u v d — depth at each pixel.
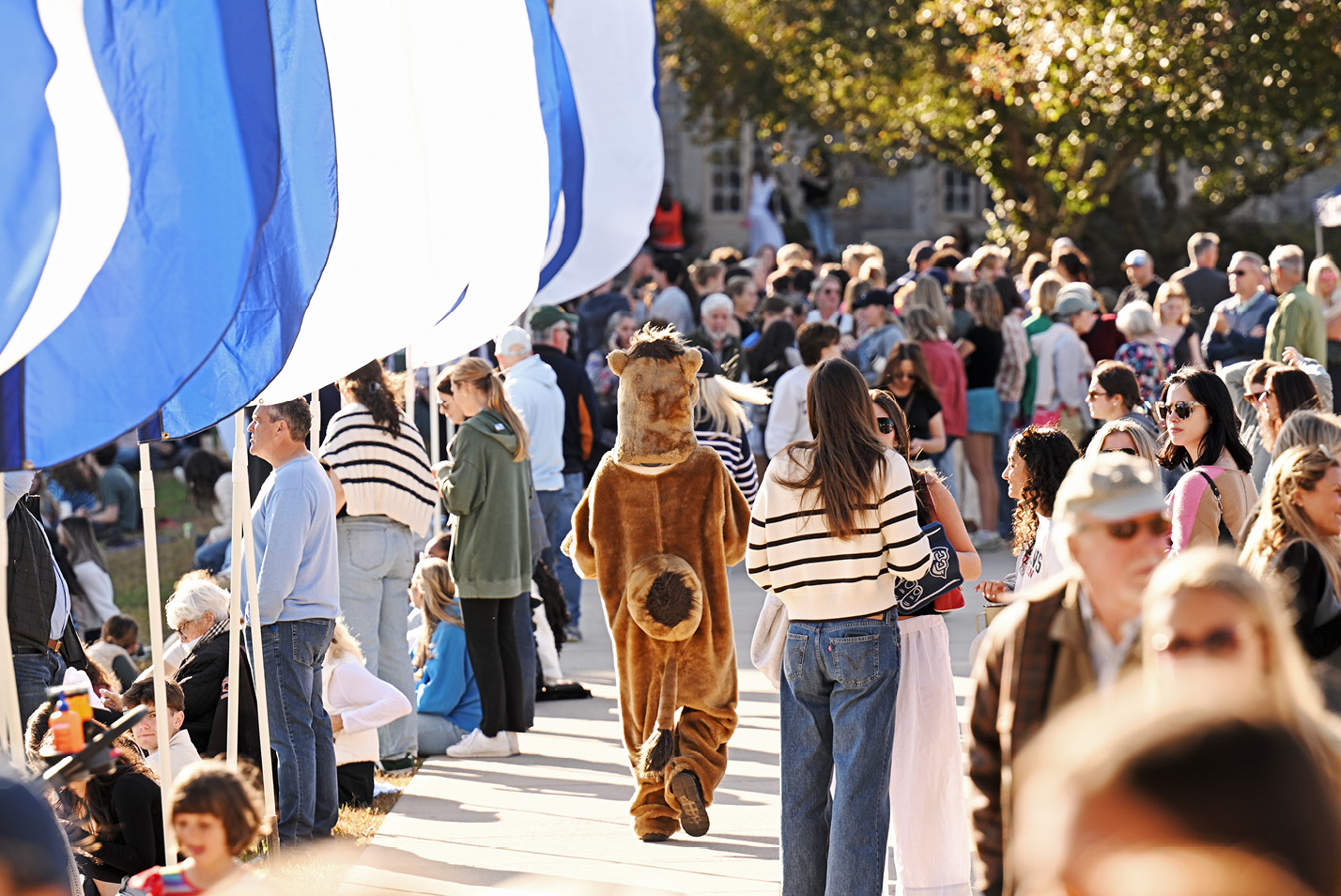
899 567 10.91
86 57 10.14
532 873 13.32
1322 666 8.27
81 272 9.95
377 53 14.39
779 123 57.62
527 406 22.52
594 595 29.97
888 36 47.12
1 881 3.46
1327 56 42.03
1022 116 45.94
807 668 11.12
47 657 14.12
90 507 38.00
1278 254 23.64
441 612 18.78
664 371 14.34
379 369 16.88
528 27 17.56
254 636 13.15
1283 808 2.51
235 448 12.58
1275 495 9.74
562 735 18.91
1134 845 2.46
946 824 11.34
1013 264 48.69
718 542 14.31
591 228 24.16
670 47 59.06
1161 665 4.96
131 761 11.89
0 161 9.37
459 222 17.14
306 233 11.95
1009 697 7.30
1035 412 27.88
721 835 14.55
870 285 29.94
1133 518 6.99
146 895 8.20
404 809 15.68
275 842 13.25
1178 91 41.12
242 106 10.27
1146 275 29.69
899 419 12.35
